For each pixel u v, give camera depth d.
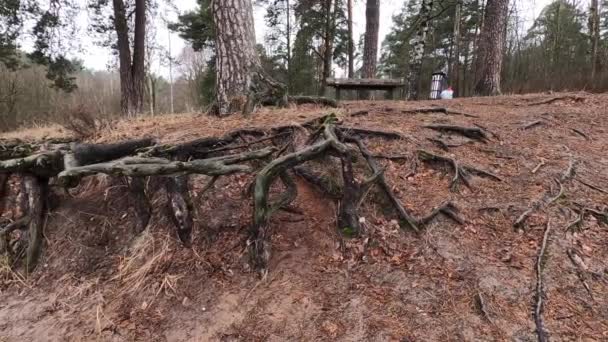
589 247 2.52
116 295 2.41
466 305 2.12
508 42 22.16
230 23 4.57
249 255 2.52
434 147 3.72
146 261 2.57
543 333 1.92
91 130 4.17
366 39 11.31
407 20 23.22
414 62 8.88
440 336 1.95
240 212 2.84
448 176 3.30
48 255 2.82
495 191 3.11
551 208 2.86
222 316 2.19
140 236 2.75
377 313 2.12
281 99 4.70
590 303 2.10
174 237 2.70
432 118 4.55
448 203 2.92
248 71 4.62
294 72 19.88
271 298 2.27
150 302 2.33
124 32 10.00
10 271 2.73
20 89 14.83
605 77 9.37
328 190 2.98
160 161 2.52
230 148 3.32
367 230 2.71
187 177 2.92
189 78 27.56
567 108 5.32
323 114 4.11
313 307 2.19
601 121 4.72
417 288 2.26
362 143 3.36
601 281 2.25
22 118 13.88
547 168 3.41
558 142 4.05
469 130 4.00
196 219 2.76
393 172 3.32
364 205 2.89
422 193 3.11
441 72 9.05
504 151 3.76
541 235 2.61
